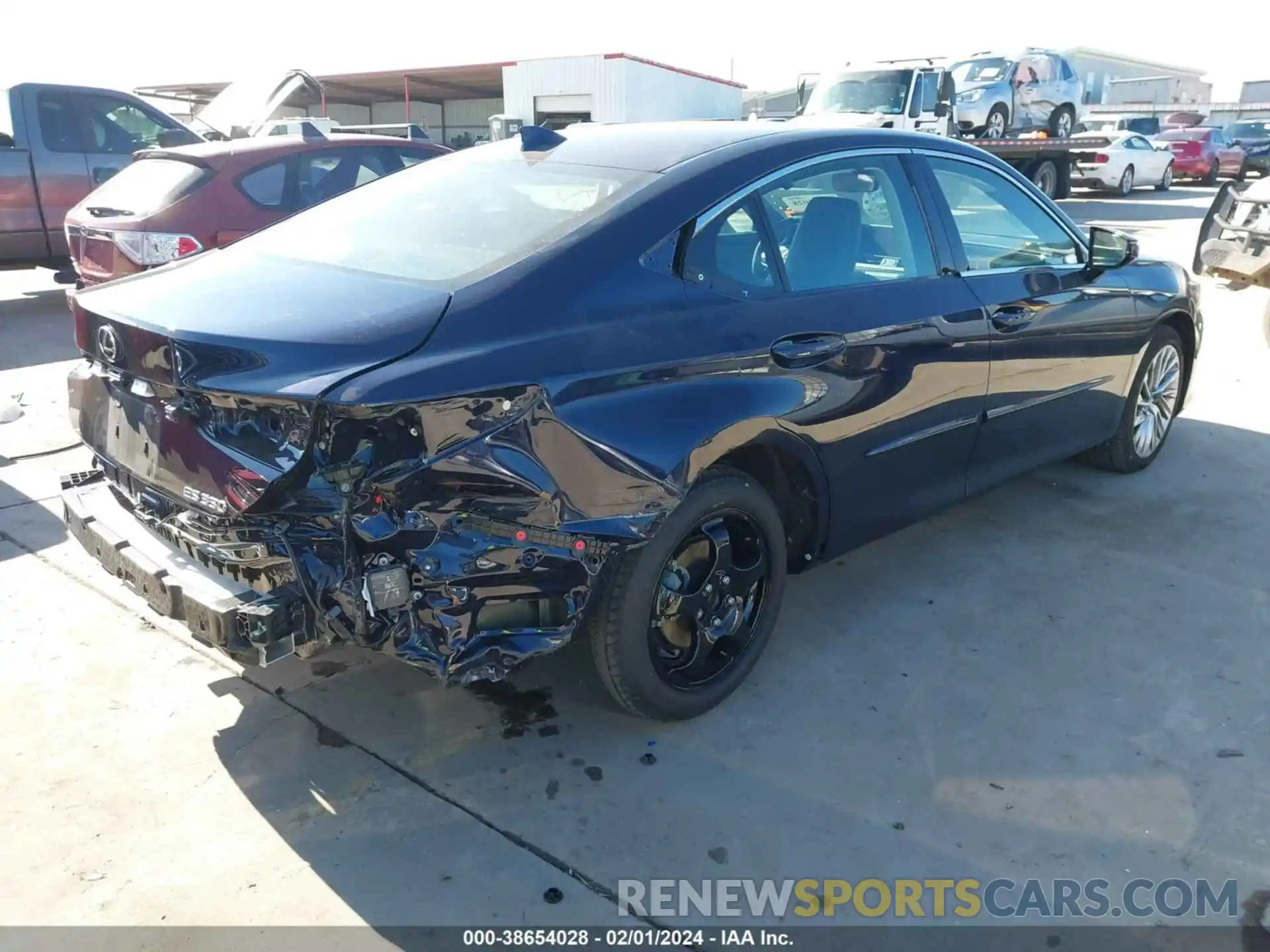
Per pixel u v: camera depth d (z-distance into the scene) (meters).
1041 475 5.20
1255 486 5.05
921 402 3.50
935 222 3.67
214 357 2.40
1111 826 2.69
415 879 2.48
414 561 2.42
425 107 36.81
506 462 2.43
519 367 2.46
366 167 7.58
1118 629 3.69
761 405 2.93
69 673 3.30
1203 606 3.85
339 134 7.84
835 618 3.75
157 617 3.66
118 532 2.83
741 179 3.07
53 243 8.99
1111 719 3.15
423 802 2.75
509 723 3.11
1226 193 8.11
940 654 3.51
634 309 2.73
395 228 3.10
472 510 2.44
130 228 6.79
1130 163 21.34
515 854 2.56
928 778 2.87
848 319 3.21
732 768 2.90
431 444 2.35
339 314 2.49
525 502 2.48
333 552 2.40
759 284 3.06
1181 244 13.51
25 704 3.13
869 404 3.29
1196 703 3.22
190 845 2.58
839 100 14.85
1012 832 2.66
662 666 3.00
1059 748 3.00
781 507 3.38
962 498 3.95
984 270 3.83
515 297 2.57
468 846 2.59
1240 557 4.27
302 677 3.33
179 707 3.15
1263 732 3.08
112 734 3.01
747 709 3.19
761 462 3.28
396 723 3.10
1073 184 21.36
